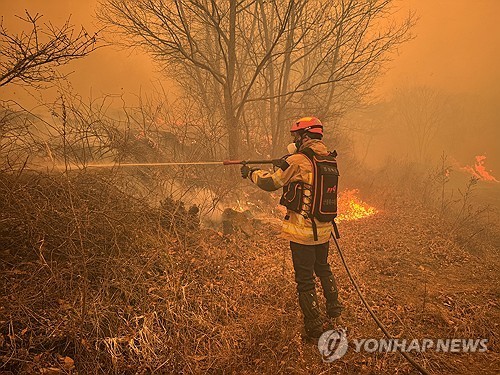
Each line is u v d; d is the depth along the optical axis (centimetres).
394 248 566
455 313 392
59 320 284
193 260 387
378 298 412
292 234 335
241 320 343
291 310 367
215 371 290
